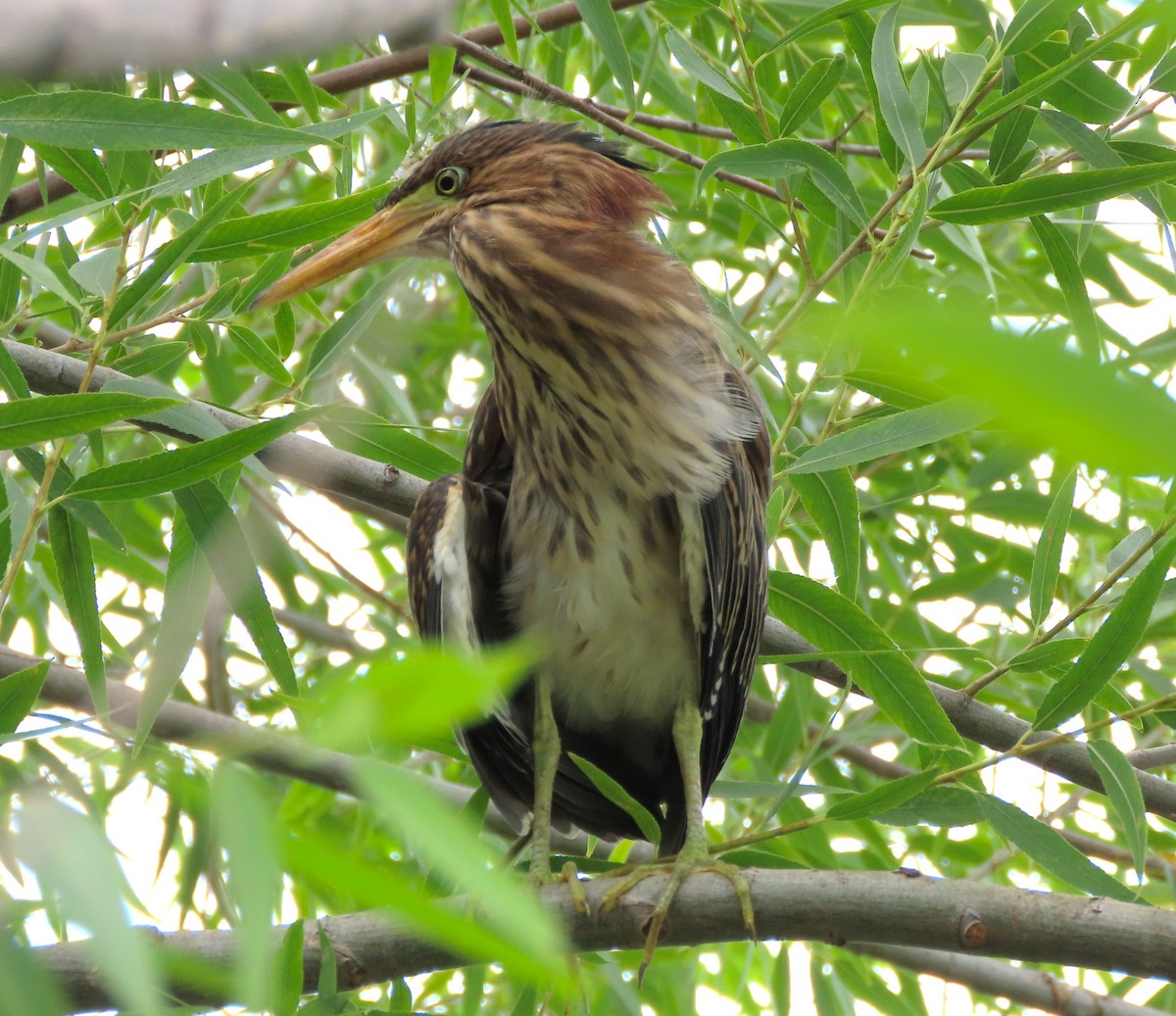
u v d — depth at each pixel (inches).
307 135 198.4
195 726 293.0
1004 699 357.4
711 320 295.7
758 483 321.7
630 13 396.2
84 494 210.8
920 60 298.0
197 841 274.7
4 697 194.2
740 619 297.9
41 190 304.2
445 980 350.9
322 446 293.1
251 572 235.6
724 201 412.2
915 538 420.5
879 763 385.1
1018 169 286.0
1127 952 206.2
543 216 287.9
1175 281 392.2
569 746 319.0
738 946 400.8
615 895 233.1
